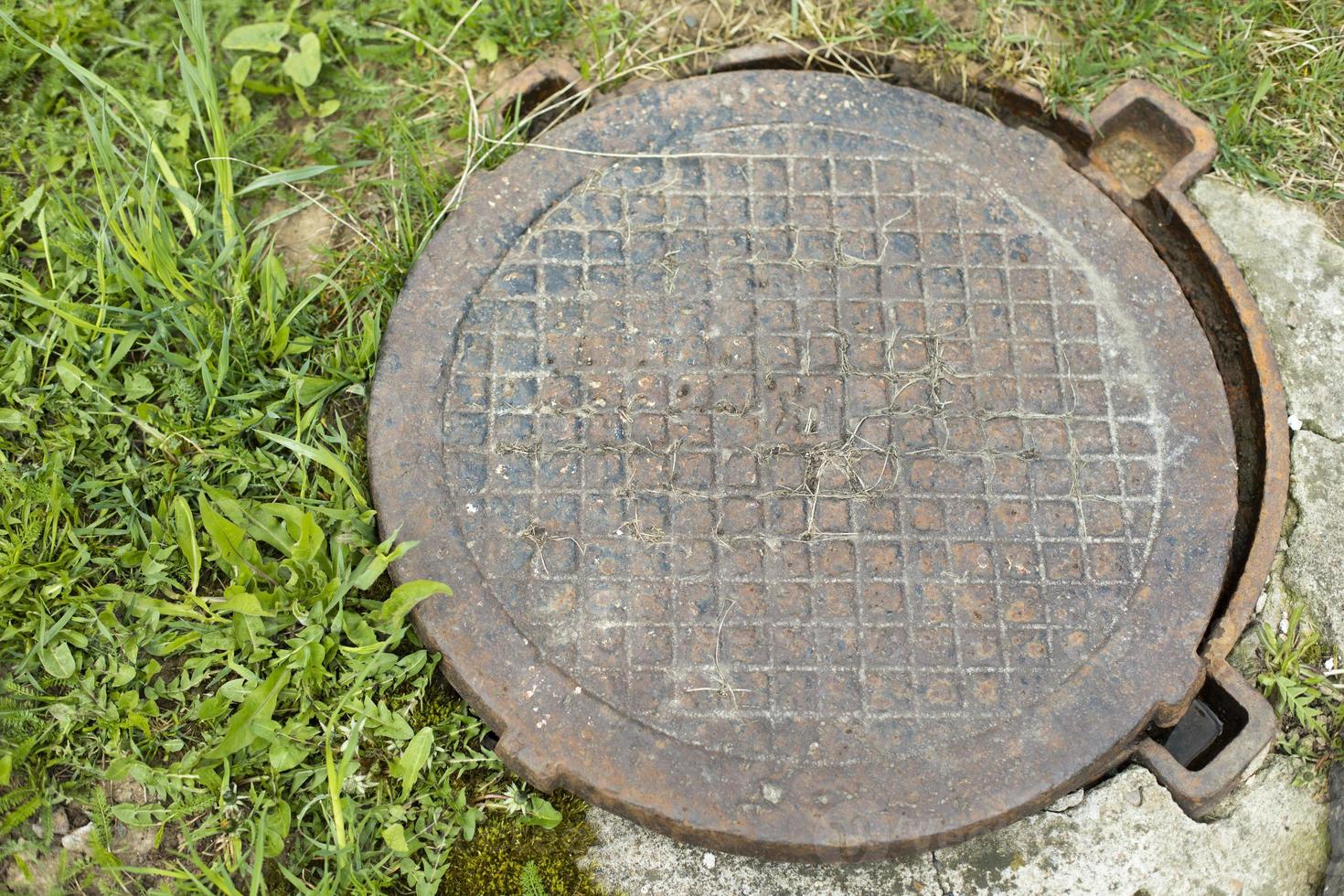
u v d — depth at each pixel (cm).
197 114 241
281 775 203
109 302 239
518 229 240
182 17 238
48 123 259
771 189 246
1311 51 278
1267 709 211
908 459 222
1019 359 232
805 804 196
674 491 218
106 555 221
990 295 237
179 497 210
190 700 211
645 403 224
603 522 215
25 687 205
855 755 200
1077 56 276
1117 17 282
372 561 210
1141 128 273
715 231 241
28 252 246
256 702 198
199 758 201
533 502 217
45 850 197
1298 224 261
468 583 211
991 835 208
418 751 200
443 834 203
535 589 211
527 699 202
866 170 249
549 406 224
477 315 232
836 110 255
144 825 200
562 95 270
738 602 211
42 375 233
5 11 267
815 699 204
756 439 222
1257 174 266
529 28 275
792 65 278
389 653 210
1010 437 225
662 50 279
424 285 234
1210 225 259
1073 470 223
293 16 278
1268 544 224
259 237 248
